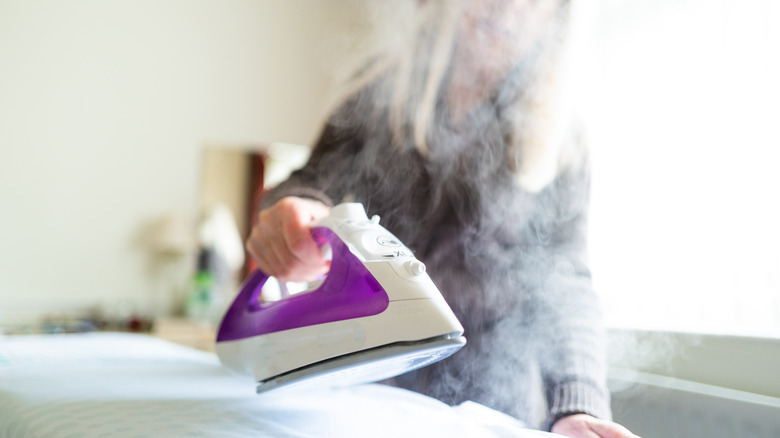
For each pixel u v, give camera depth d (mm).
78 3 2600
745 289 1170
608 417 740
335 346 628
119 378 864
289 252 786
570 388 735
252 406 685
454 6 1129
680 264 1297
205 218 2732
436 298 604
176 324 2424
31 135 2500
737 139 1212
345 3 2854
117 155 2635
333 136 1291
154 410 637
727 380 1023
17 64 2492
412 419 659
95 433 539
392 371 672
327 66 3008
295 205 810
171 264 2674
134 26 2697
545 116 1058
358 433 584
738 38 1229
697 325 1194
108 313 2441
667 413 967
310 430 585
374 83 1289
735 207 1202
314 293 708
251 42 2922
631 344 1193
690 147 1304
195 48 2816
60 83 2559
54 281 2502
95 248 2578
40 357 1032
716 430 892
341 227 701
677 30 1360
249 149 2840
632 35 1462
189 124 2781
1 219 2438
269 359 719
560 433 701
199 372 957
